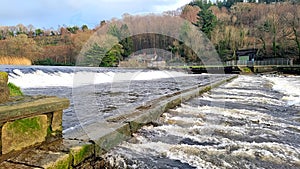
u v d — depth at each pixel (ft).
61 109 10.49
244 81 72.64
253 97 33.83
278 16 178.60
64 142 10.09
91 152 10.27
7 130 8.00
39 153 8.75
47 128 9.82
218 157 11.91
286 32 170.19
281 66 128.98
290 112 23.04
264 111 23.43
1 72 8.96
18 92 13.87
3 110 7.66
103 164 10.88
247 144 13.71
